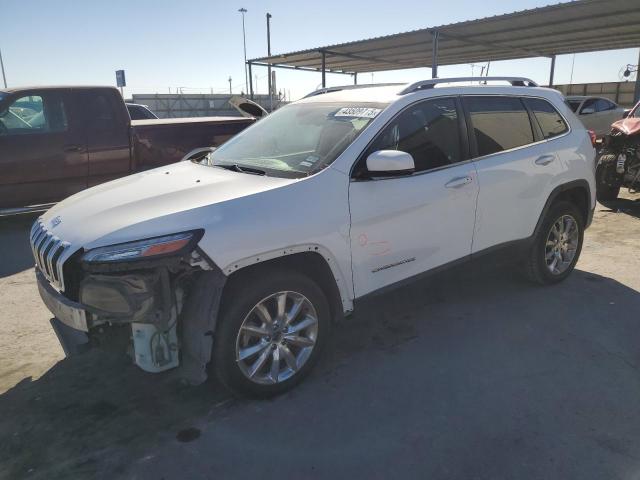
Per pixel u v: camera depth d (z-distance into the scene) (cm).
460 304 445
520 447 266
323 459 260
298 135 377
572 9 1183
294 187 307
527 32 1464
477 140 401
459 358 356
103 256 265
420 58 2003
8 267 586
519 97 446
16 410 307
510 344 375
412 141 363
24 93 727
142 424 291
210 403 309
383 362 352
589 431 277
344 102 394
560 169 455
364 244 332
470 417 291
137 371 348
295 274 307
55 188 762
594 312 427
